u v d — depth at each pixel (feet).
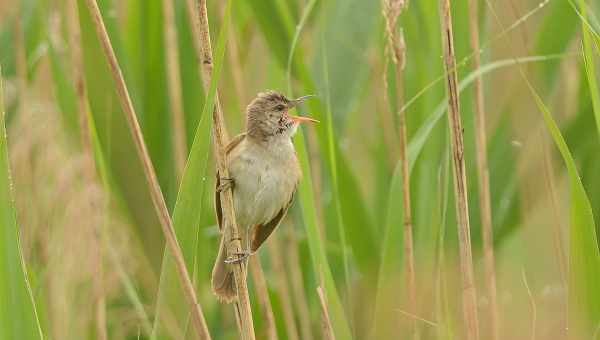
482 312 31.58
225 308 35.73
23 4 36.52
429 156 32.12
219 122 23.58
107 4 29.07
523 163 33.58
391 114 34.45
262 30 31.63
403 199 26.04
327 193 36.42
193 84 34.01
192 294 21.12
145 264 33.53
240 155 28.99
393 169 34.65
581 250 23.27
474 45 28.02
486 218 28.02
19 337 21.15
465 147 33.63
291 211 36.58
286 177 29.53
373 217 35.24
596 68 29.40
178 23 34.22
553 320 31.14
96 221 27.99
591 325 23.48
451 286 31.35
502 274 33.24
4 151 21.06
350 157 39.06
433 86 32.45
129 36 33.19
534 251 33.09
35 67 36.40
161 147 33.22
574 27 31.83
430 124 27.66
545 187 32.99
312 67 35.76
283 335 33.60
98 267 27.76
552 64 33.37
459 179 24.67
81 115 27.81
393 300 28.22
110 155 29.68
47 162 30.96
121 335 32.07
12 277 21.08
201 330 21.12
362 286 33.32
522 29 30.53
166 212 21.12
